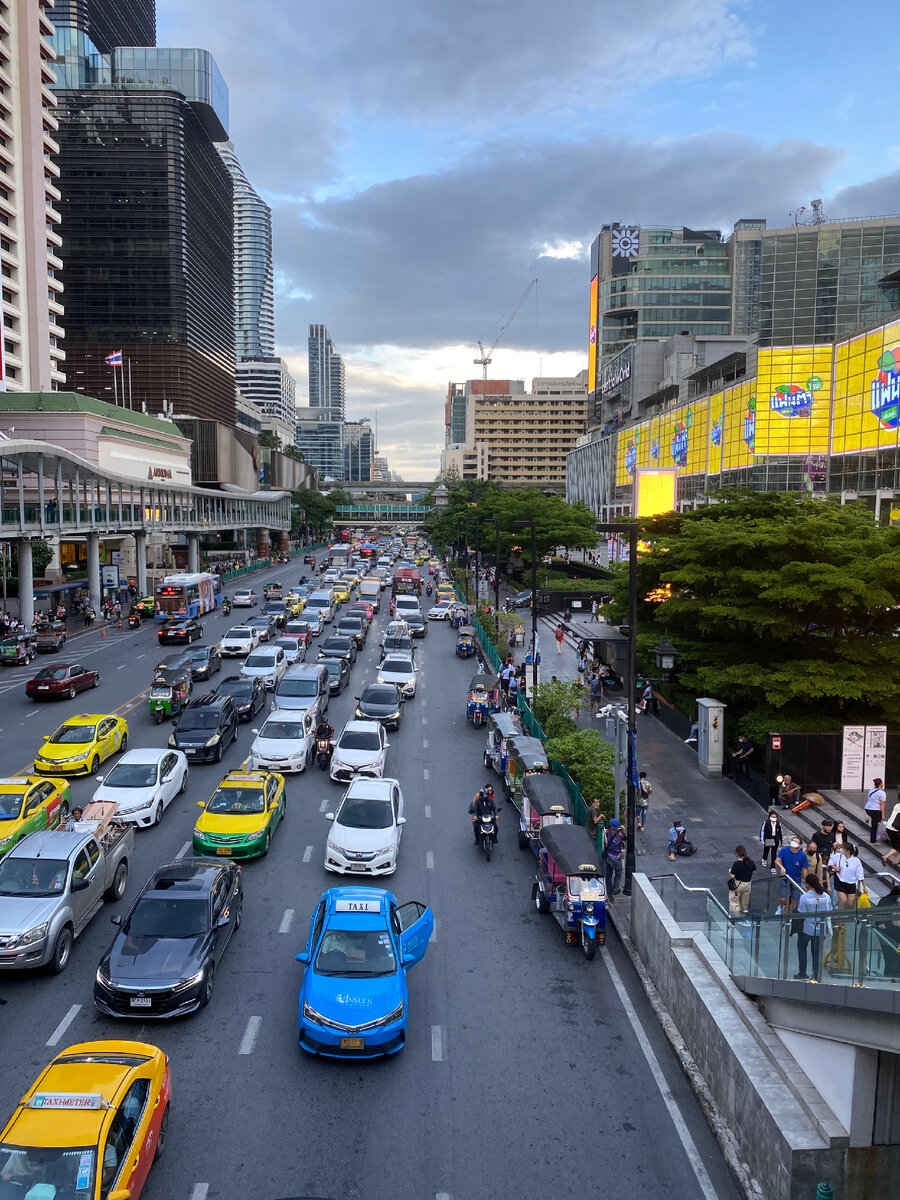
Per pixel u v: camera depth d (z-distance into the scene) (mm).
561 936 16781
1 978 14508
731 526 31859
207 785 25281
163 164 140625
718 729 27359
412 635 55469
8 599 64938
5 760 27203
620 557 83562
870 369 57906
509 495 94688
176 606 54406
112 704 35188
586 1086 11992
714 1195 10008
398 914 14617
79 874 15766
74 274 141750
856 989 9562
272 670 37406
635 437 109812
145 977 12953
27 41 86500
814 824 22766
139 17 191375
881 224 88750
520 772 23578
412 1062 12375
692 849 20781
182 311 143125
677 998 13539
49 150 92188
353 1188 9820
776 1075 10766
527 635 54656
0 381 76125
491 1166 10266
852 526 31938
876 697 25953
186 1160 10172
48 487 58188
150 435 84688
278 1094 11484
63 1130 8578
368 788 20859
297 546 161250
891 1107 9773
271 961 15172
